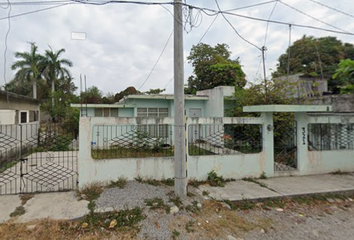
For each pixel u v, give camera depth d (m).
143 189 4.41
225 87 10.37
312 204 4.19
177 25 4.12
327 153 6.06
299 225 3.43
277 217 3.66
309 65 10.91
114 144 6.04
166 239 2.95
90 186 4.56
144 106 11.31
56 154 8.98
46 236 2.91
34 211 3.50
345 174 5.94
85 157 4.58
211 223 3.37
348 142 6.50
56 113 16.81
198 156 5.18
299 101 7.67
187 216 3.51
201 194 4.36
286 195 4.35
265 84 7.92
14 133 8.28
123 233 3.04
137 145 5.77
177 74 4.11
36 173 5.62
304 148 5.87
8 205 3.73
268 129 5.62
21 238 2.85
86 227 3.13
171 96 10.98
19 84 21.80
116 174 4.78
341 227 3.40
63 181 5.18
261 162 5.58
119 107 12.12
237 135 7.60
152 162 5.01
